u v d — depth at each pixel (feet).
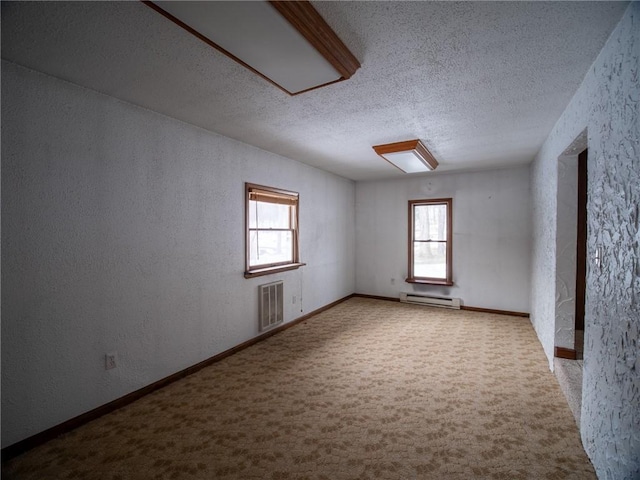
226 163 10.80
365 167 15.85
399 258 18.75
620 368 4.71
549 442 6.34
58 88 6.66
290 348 11.53
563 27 5.02
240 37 4.96
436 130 10.11
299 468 5.70
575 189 9.10
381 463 5.81
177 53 5.79
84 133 7.09
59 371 6.72
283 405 7.76
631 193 4.44
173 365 9.10
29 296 6.28
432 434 6.61
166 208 8.89
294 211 14.52
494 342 12.01
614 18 4.79
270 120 9.25
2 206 5.91
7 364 6.01
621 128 4.77
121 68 6.31
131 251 8.05
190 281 9.59
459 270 17.01
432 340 12.27
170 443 6.39
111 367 7.63
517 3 4.50
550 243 10.17
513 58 5.95
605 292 5.30
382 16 4.77
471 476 5.49
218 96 7.62
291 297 14.26
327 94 7.48
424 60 6.01
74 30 5.08
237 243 11.27
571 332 9.21
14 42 5.37
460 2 4.48
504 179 15.85
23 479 5.48
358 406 7.69
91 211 7.23
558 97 7.65
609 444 5.04
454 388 8.54
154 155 8.56
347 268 19.34
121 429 6.85
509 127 9.84
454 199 17.10
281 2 4.27
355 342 12.11
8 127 5.97
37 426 6.38
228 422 7.07
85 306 7.15
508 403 7.79
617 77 4.93
